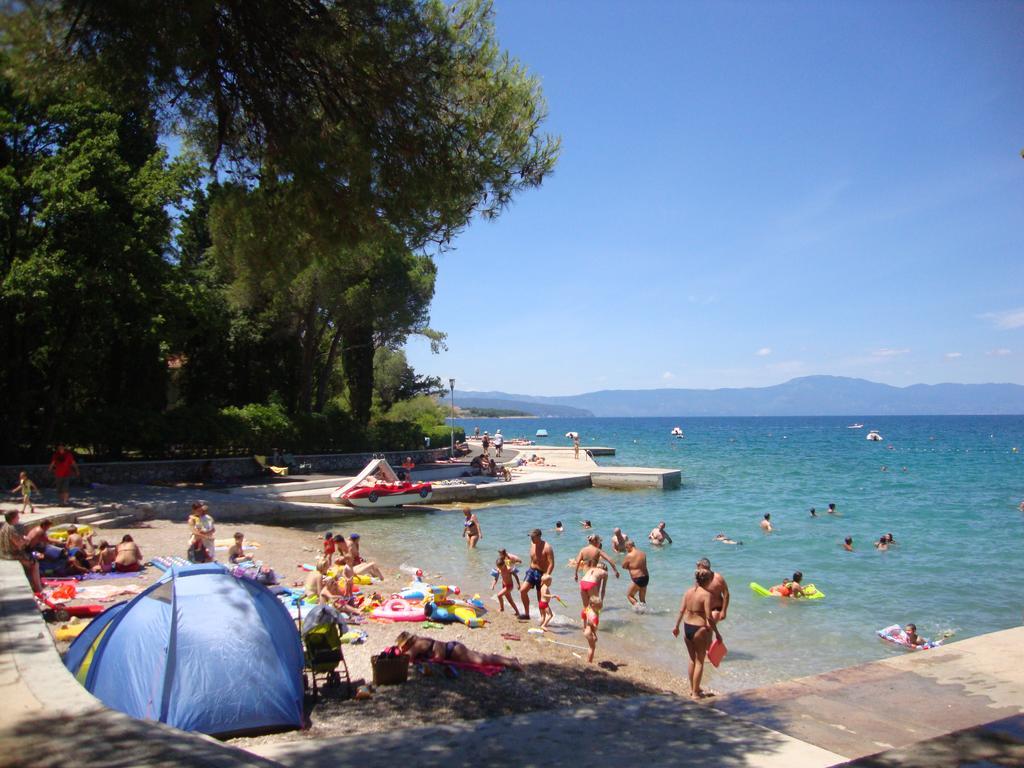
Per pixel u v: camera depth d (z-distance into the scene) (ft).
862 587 52.75
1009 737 16.07
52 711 15.40
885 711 23.45
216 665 22.59
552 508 96.17
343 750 20.34
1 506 61.52
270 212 28.48
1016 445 297.12
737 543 70.54
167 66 22.26
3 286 66.13
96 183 72.43
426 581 52.44
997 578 55.72
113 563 44.96
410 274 118.83
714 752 20.35
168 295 80.12
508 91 27.17
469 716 24.23
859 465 181.98
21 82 22.95
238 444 104.63
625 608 46.29
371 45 23.03
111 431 86.84
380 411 189.47
